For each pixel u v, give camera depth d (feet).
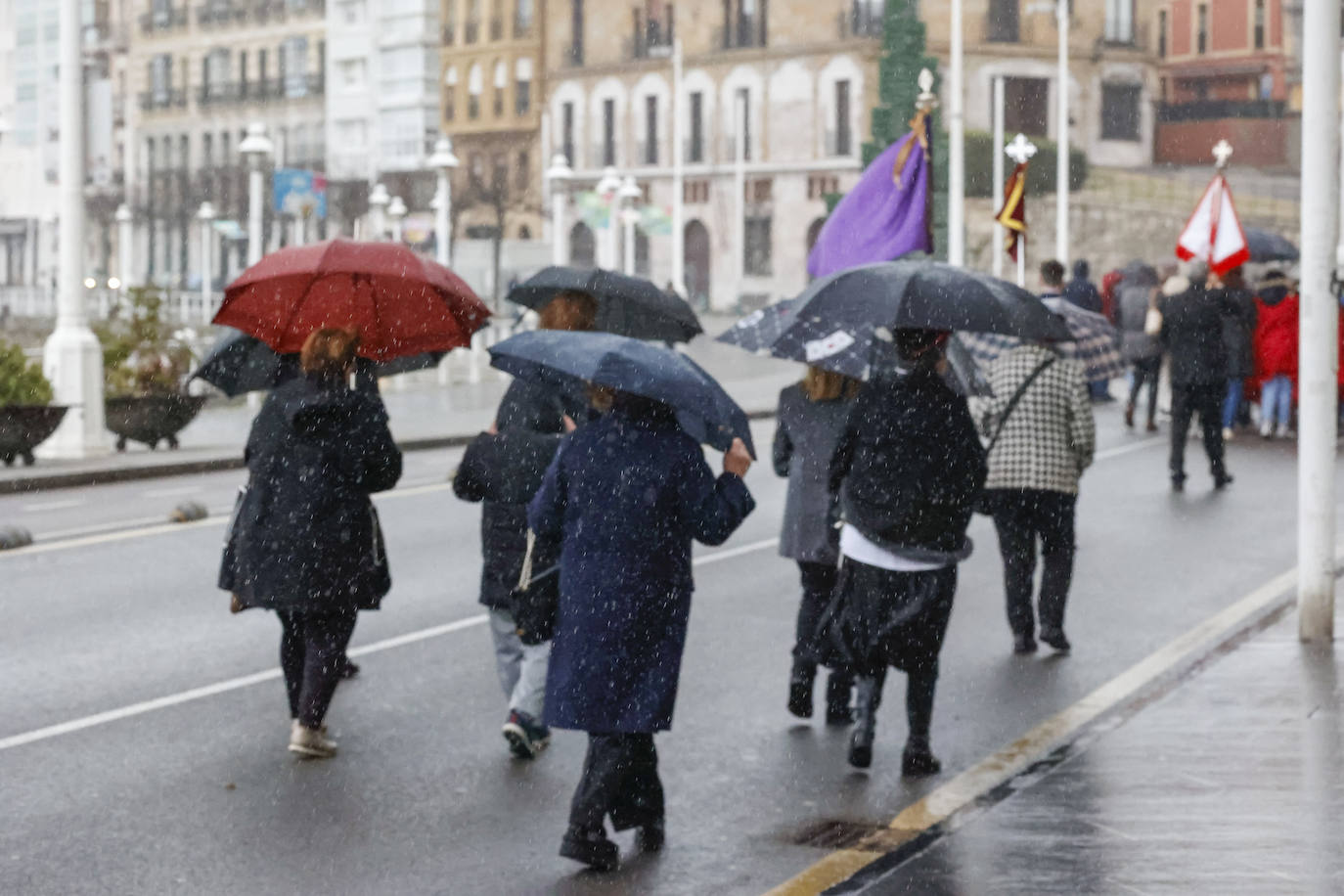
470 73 342.03
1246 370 83.66
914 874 22.85
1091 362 51.16
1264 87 291.38
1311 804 25.66
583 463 24.68
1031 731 32.04
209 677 36.63
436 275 33.06
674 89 293.23
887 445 28.43
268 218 358.84
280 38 372.38
